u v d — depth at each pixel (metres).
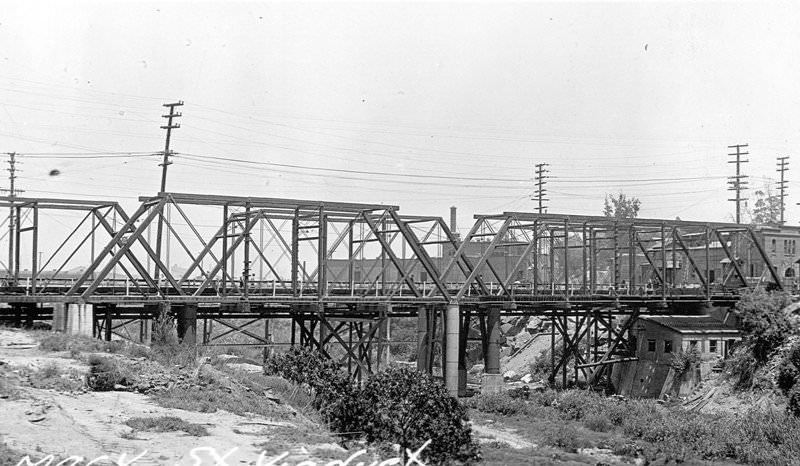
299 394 43.56
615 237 74.38
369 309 60.72
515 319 117.75
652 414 60.94
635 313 75.62
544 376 90.75
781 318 68.25
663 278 74.62
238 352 83.00
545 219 68.50
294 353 48.03
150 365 38.12
